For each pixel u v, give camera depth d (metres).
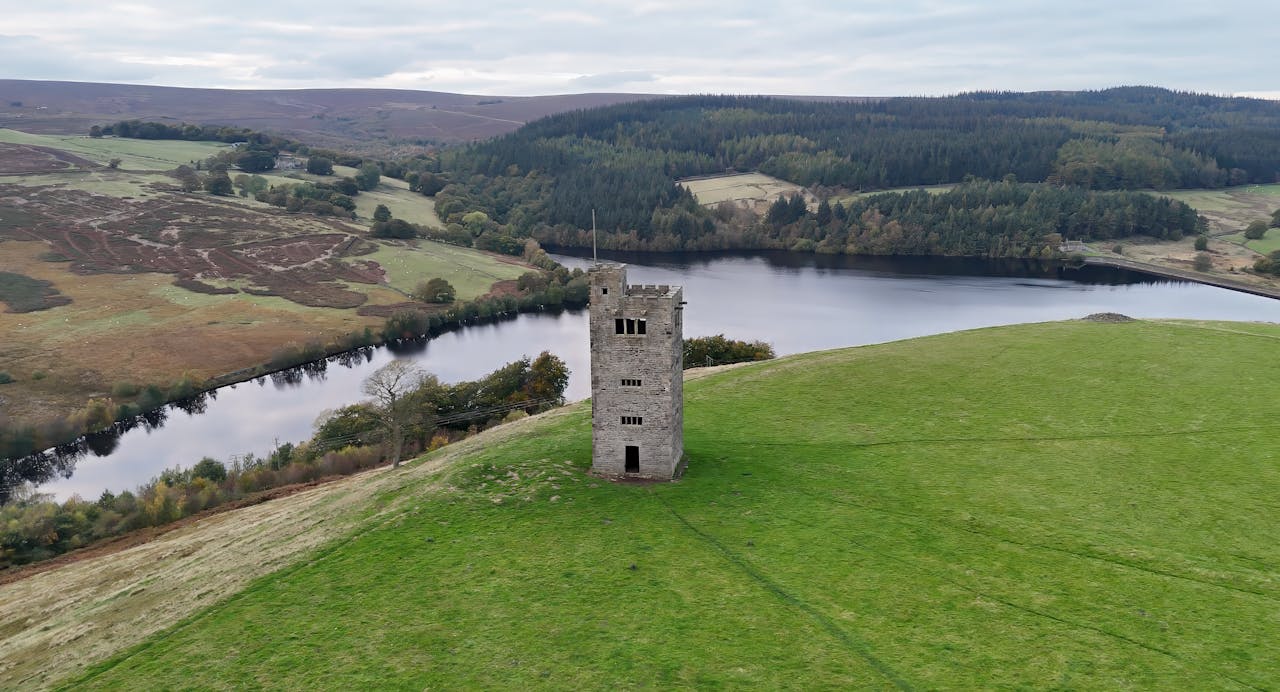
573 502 61.44
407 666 43.53
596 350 63.78
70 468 116.62
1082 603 46.62
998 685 39.94
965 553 52.75
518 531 57.62
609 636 45.16
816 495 62.16
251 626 48.38
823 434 76.00
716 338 139.12
